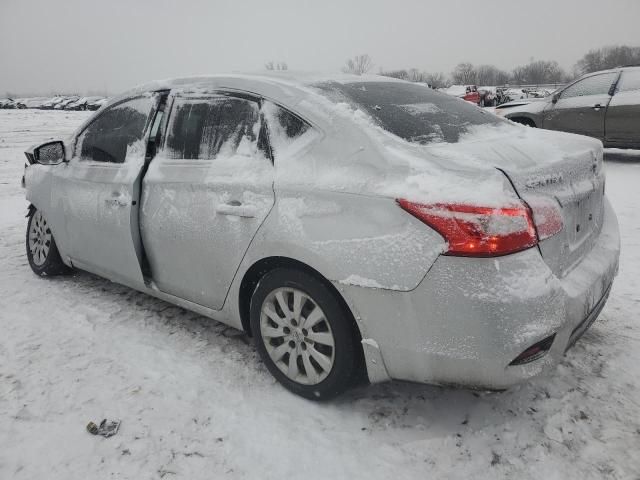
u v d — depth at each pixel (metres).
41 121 26.66
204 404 2.53
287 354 2.62
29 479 2.08
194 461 2.17
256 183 2.52
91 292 3.90
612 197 6.36
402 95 2.90
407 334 2.07
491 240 1.88
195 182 2.80
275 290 2.53
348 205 2.18
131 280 3.32
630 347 2.92
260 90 2.70
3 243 5.25
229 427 2.37
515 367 1.96
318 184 2.29
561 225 2.11
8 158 12.64
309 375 2.49
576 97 8.98
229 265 2.66
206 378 2.75
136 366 2.87
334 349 2.34
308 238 2.26
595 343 2.97
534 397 2.51
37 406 2.52
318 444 2.26
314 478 2.08
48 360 2.93
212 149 2.85
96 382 2.72
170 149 3.06
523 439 2.25
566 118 9.04
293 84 2.69
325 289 2.30
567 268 2.24
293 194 2.36
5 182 9.23
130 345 3.10
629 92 8.37
